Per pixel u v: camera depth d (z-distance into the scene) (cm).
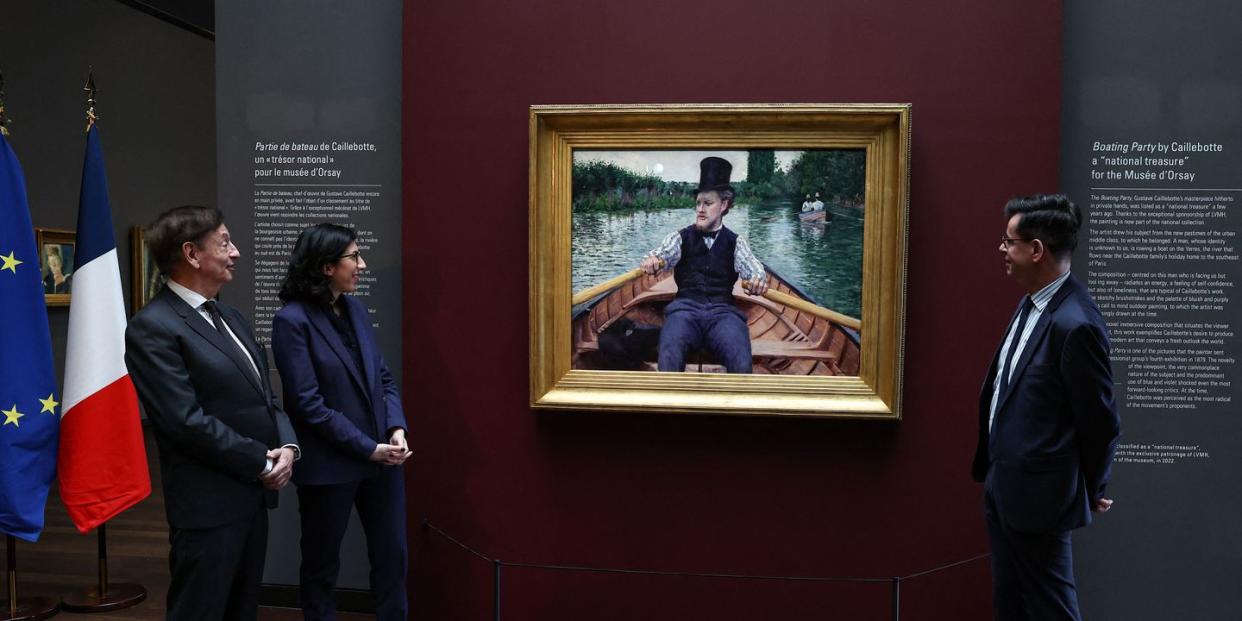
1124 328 374
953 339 359
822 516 371
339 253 323
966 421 360
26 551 523
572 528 384
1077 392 258
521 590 388
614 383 370
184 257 280
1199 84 364
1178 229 368
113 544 540
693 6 367
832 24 360
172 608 277
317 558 327
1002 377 288
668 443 377
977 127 355
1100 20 368
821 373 361
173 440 267
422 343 388
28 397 382
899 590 367
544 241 368
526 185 379
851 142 353
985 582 363
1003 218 355
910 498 365
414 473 391
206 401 278
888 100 358
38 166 792
